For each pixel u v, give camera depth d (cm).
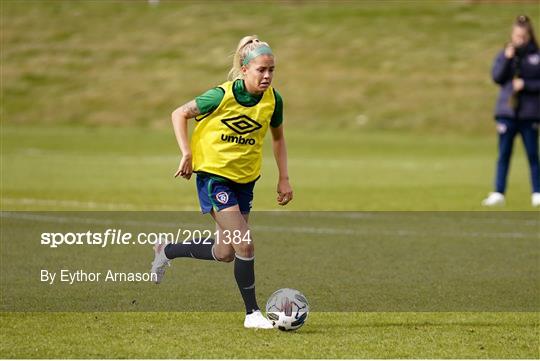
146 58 16075
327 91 14412
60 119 13550
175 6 18412
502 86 5822
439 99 13988
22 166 8262
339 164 9038
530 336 2705
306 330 2758
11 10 17912
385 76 14925
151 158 9325
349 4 18500
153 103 14200
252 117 2756
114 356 2416
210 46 16425
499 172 5912
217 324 2827
